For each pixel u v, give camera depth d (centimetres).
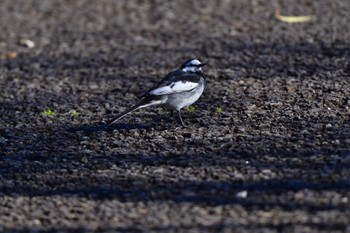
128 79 1716
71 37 2167
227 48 1955
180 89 1277
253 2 2516
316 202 966
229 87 1580
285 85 1568
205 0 2580
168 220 939
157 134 1291
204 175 1088
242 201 986
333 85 1539
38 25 2325
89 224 945
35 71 1827
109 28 2258
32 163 1191
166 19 2339
